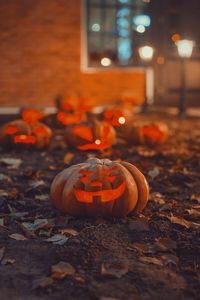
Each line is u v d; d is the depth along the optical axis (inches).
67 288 52.9
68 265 57.2
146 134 133.8
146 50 198.5
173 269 58.0
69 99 176.7
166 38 231.5
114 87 218.2
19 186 91.9
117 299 50.7
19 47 202.5
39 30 204.2
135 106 219.6
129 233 67.9
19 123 126.3
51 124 163.5
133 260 59.8
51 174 102.3
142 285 53.9
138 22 224.5
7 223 71.9
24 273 56.4
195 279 55.6
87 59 213.5
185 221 73.0
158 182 96.5
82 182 71.6
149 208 79.1
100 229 68.2
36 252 61.9
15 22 200.8
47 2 203.9
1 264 58.7
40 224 69.9
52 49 207.0
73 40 209.6
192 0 236.1
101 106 214.7
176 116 201.9
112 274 55.1
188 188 93.8
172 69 235.9
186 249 63.4
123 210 71.8
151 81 225.1
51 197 75.0
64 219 71.9
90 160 75.0
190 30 237.5
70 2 207.3
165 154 124.0
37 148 126.3
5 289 52.8
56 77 208.8
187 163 115.3
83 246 63.1
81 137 125.0
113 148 131.0
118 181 71.1
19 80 203.9
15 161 111.6
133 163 112.8
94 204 71.0
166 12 228.5
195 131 167.5
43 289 52.6
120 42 225.8
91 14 215.6
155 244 63.9
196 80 241.8
